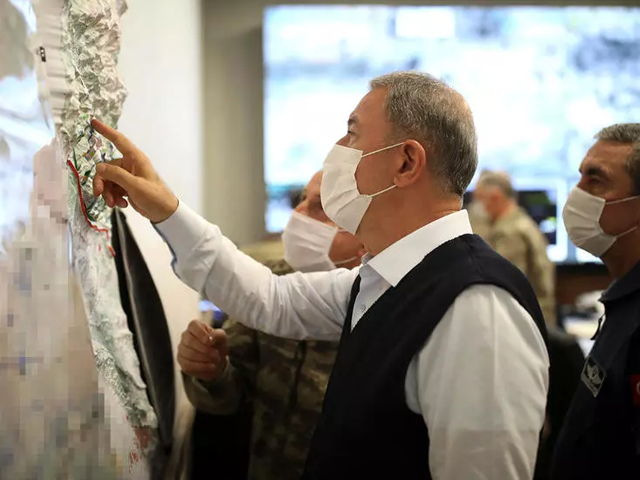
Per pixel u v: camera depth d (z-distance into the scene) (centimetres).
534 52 409
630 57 411
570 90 411
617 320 119
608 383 116
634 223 123
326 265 134
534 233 332
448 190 92
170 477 119
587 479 121
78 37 75
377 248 98
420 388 81
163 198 99
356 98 409
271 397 131
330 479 87
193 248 106
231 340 139
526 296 85
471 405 76
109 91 91
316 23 404
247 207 415
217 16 404
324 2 403
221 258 110
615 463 115
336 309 116
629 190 122
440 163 89
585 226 128
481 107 411
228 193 413
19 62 50
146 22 141
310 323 117
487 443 75
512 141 413
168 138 185
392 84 92
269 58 405
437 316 81
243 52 406
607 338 121
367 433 84
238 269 112
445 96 90
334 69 407
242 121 410
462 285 81
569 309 360
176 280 174
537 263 329
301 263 136
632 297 117
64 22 68
